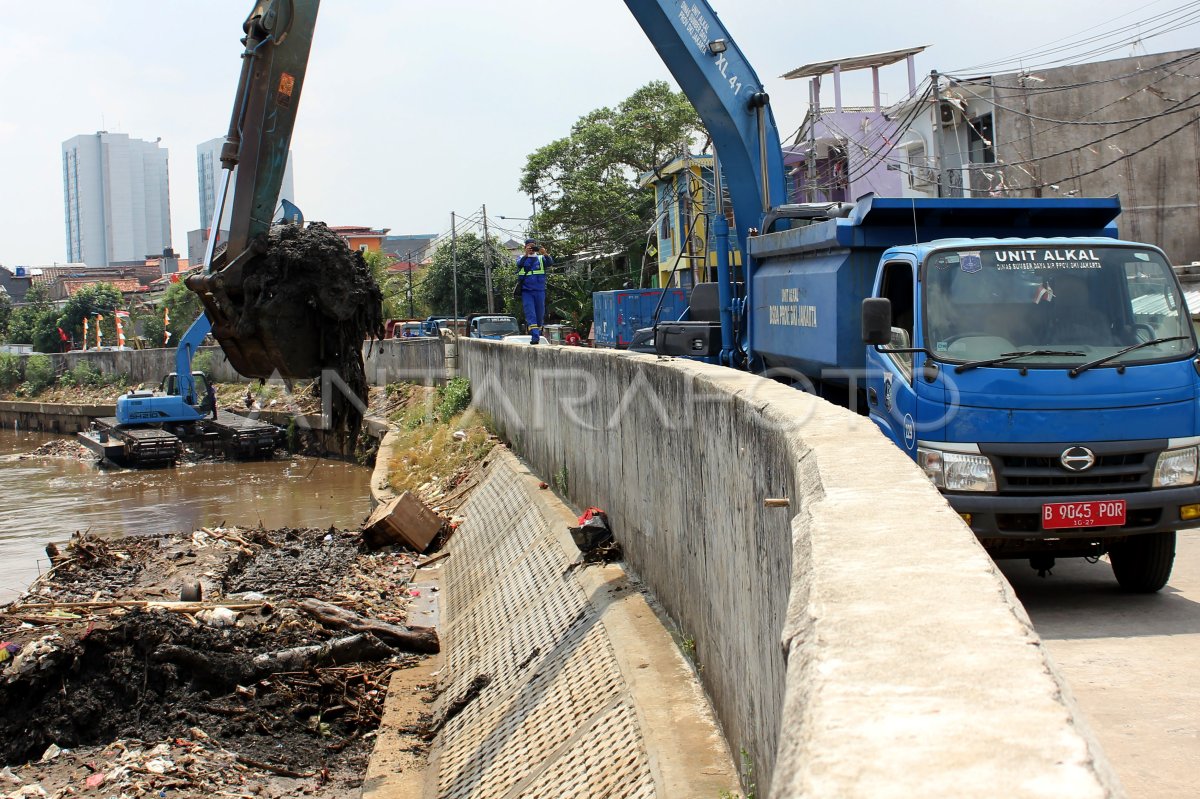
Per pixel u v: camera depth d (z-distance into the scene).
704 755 5.75
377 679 10.61
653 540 8.70
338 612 11.62
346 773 8.76
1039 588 7.91
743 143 12.91
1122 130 24.14
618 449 10.34
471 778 7.90
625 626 8.07
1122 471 6.94
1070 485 6.96
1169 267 7.55
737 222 13.08
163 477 36.41
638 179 45.94
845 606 1.93
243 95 8.32
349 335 8.37
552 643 9.21
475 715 9.12
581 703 7.55
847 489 3.01
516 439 18.62
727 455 5.79
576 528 10.50
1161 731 4.84
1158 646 6.23
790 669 1.82
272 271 8.16
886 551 2.30
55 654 9.38
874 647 1.72
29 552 23.20
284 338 8.21
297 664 10.41
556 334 28.94
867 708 1.50
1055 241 7.71
